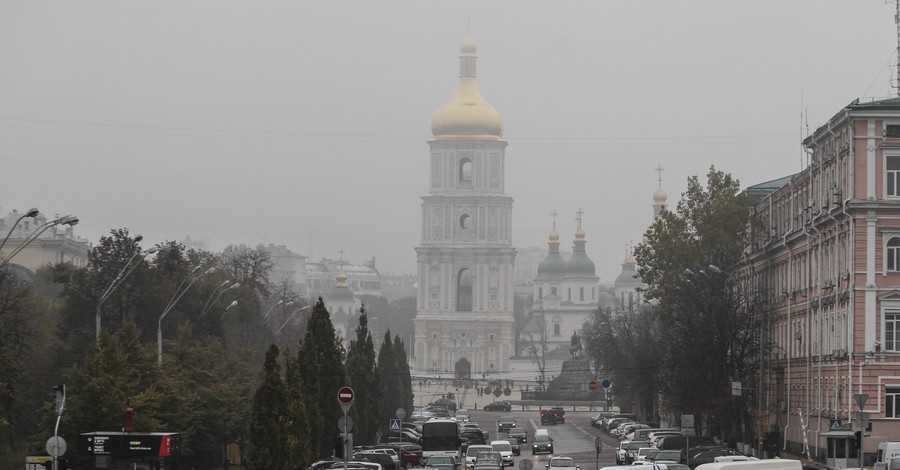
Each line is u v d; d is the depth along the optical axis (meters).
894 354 169.00
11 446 165.38
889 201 169.00
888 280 169.62
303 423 140.38
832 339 180.50
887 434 167.75
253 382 176.25
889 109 169.00
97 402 130.88
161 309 185.00
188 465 158.38
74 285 183.12
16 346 174.12
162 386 143.88
